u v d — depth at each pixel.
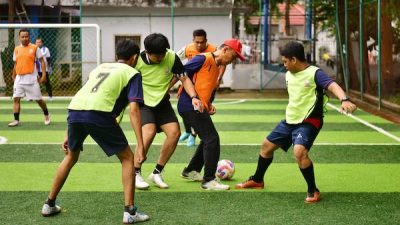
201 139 8.01
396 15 19.12
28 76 14.73
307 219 6.66
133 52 6.65
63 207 7.13
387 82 19.39
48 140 12.58
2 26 20.22
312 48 28.17
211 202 7.38
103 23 26.77
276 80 27.91
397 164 10.02
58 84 24.50
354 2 22.75
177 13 26.94
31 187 8.23
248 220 6.62
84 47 26.27
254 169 9.62
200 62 7.88
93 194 7.79
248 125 15.26
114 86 6.39
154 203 7.33
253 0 34.22
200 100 7.81
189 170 8.55
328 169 9.59
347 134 13.65
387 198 7.65
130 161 6.50
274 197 7.66
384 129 14.55
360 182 8.65
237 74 27.97
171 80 8.07
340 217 6.75
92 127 6.30
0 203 7.33
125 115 17.50
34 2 26.38
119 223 6.50
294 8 47.47
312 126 7.38
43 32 26.09
